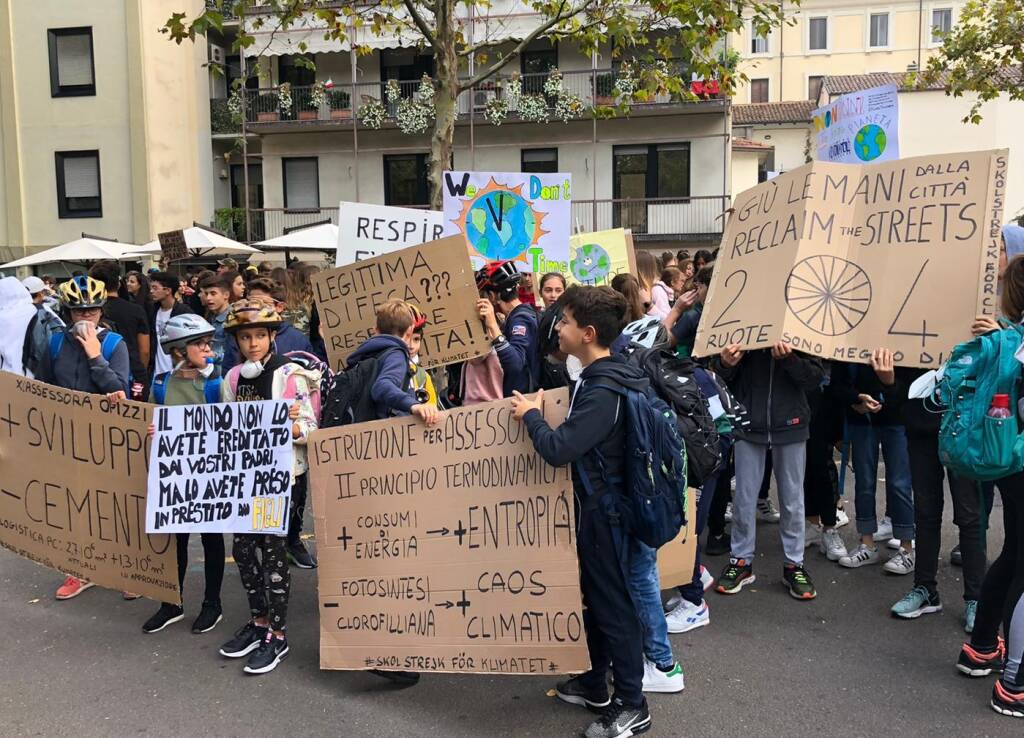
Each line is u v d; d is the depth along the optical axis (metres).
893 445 5.23
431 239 6.65
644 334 4.42
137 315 8.45
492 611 3.67
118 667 4.28
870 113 5.97
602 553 3.42
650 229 25.41
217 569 4.71
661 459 3.29
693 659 4.22
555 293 5.65
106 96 24.30
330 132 26.81
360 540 3.92
